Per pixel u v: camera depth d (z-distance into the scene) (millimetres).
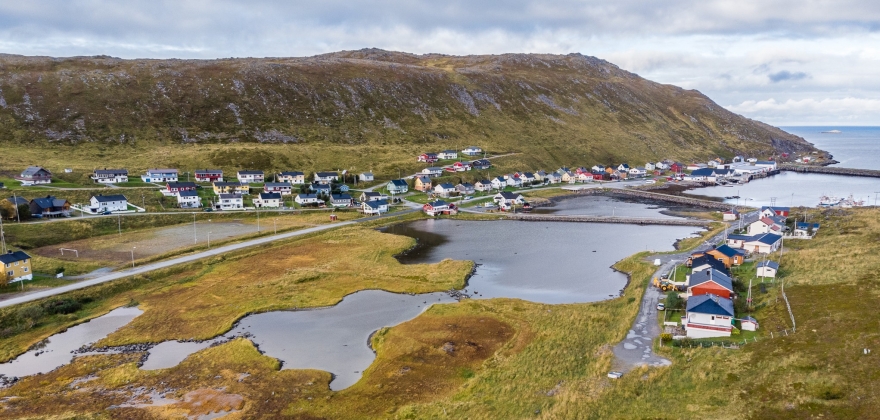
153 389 50844
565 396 44281
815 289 63469
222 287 81750
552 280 85250
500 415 42562
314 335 64188
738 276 75000
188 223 128125
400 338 61594
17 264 78312
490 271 91250
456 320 66750
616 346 54969
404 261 98625
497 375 50688
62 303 72062
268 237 113500
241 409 46719
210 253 98875
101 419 45125
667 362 50719
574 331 60625
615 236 119625
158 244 105688
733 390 43062
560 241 114875
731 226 121438
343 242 111188
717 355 49969
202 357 57781
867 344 46250
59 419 45031
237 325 67500
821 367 44062
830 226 106125
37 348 61156
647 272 82688
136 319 69250
